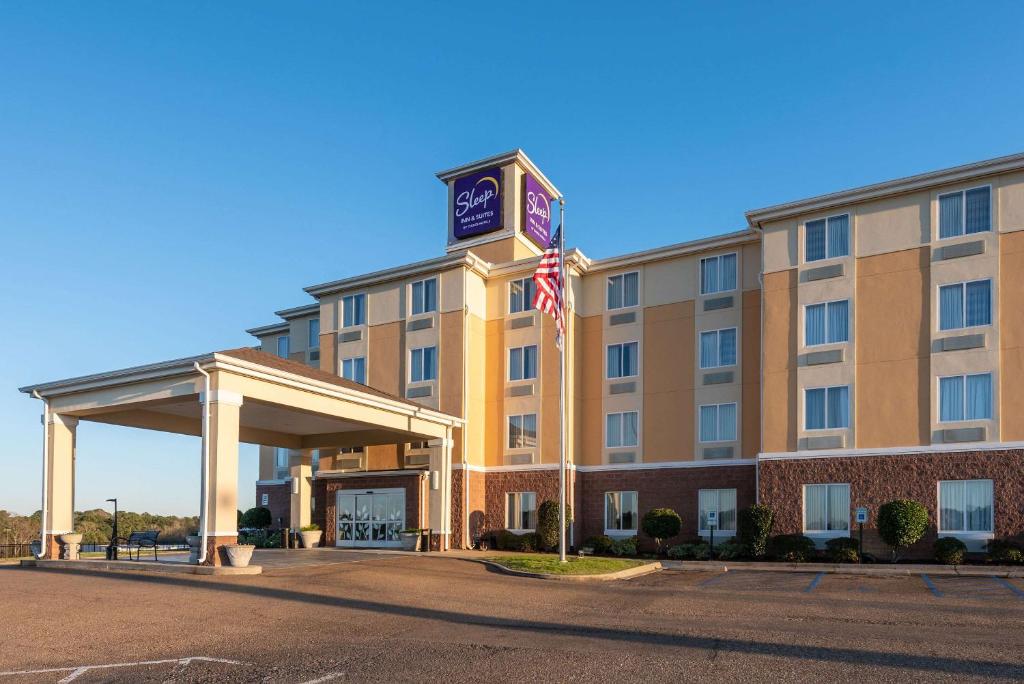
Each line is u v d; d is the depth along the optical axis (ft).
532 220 109.40
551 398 95.76
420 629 38.04
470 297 99.25
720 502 87.04
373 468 100.42
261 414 78.95
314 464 110.22
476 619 41.29
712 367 89.92
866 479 74.49
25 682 27.40
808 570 69.41
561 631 37.37
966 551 69.31
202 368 61.72
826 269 79.15
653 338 94.07
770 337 81.30
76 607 43.29
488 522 96.48
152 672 28.84
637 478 92.43
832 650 32.12
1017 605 45.32
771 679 27.27
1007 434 69.36
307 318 122.01
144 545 99.40
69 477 72.49
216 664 30.09
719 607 45.62
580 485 95.55
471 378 97.81
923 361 73.67
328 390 71.15
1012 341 70.13
